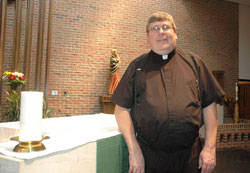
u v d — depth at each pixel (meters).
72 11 7.19
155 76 1.58
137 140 1.66
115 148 1.68
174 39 1.58
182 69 1.58
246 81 10.20
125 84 1.63
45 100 5.89
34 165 1.09
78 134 1.68
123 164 1.79
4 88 6.34
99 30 7.52
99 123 2.19
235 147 7.26
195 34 9.08
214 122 1.61
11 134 1.61
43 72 6.86
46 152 1.14
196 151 1.62
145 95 1.55
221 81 9.42
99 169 1.51
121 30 7.82
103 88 7.55
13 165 1.05
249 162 5.72
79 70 7.25
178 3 8.77
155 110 1.51
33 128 1.15
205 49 9.29
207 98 1.60
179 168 1.59
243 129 7.46
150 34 1.59
